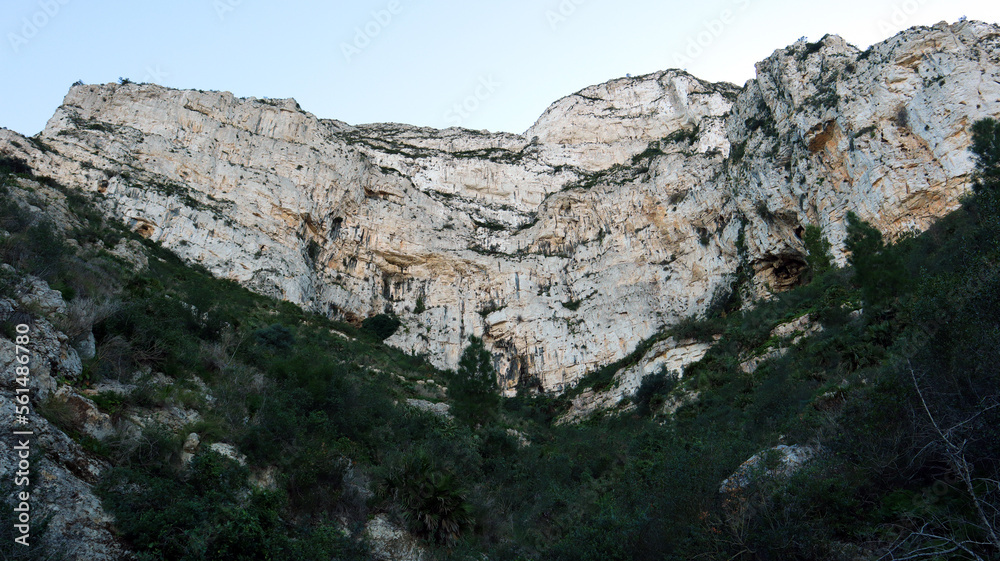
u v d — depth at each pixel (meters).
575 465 28.61
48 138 45.47
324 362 24.77
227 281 43.97
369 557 15.11
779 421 23.56
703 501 14.97
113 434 12.86
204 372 19.69
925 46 42.44
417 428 25.38
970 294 14.30
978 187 23.50
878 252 27.58
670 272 56.72
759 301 47.00
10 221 21.52
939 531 11.36
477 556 17.20
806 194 46.06
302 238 53.06
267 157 55.22
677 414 35.78
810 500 13.09
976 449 11.94
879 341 25.34
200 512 11.65
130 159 47.59
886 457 13.45
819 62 50.19
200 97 55.81
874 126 42.25
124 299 20.64
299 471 15.82
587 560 15.23
